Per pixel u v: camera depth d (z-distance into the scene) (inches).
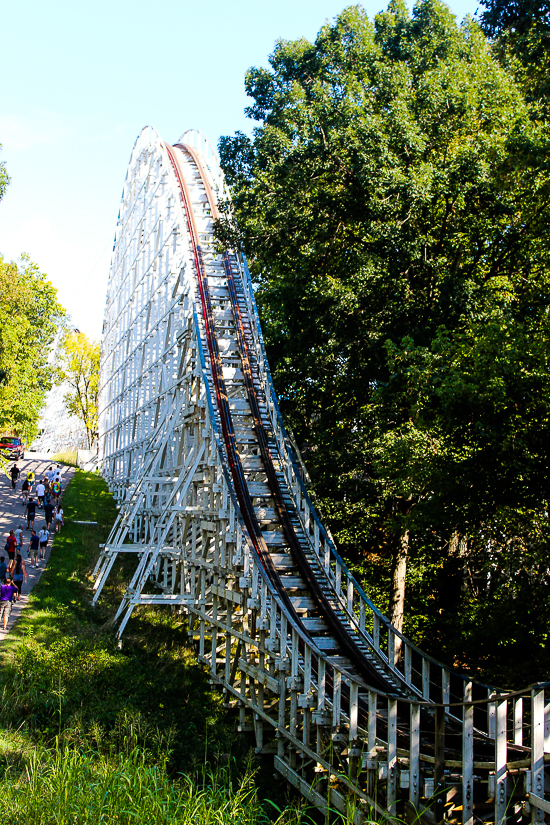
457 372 699.4
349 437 1081.4
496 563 849.5
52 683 701.3
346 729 583.5
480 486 724.0
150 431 1444.4
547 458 691.4
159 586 1166.3
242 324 1202.6
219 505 905.5
